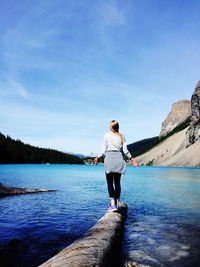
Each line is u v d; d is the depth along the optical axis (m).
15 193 15.53
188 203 11.74
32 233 6.68
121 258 4.84
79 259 3.89
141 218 8.42
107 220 6.71
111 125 7.67
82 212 9.68
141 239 6.09
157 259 4.79
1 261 4.73
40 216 8.90
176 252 5.18
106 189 18.89
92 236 5.15
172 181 28.42
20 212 9.64
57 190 17.89
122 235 6.38
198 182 26.72
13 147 140.75
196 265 4.50
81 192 16.73
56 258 3.99
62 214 9.28
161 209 10.13
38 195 15.00
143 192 16.45
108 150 7.52
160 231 6.82
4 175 35.78
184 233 6.64
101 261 4.04
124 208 9.38
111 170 7.41
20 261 4.75
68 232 6.82
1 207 10.75
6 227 7.31
